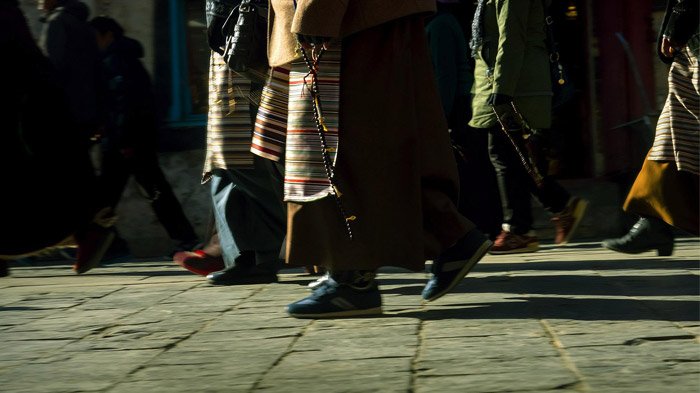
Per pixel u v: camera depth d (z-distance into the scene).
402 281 8.02
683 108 8.20
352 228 5.93
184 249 11.40
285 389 4.22
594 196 12.46
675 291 6.63
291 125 6.07
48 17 11.00
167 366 4.84
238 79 7.82
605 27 12.78
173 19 13.07
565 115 13.07
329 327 5.76
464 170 11.21
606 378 4.12
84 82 10.89
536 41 9.88
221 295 7.49
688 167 8.23
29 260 12.00
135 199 12.56
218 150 7.87
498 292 6.91
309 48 5.91
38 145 8.31
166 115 13.05
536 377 4.19
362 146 5.92
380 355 4.84
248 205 8.09
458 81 11.14
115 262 11.88
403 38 5.96
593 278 7.53
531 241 10.29
